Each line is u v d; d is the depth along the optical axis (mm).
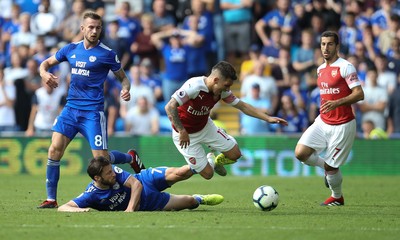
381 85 47375
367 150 44438
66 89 46594
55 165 24734
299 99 47156
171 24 51625
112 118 46625
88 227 19359
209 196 24484
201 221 20594
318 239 17859
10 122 47469
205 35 49062
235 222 20516
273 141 44531
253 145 44719
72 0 51562
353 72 25188
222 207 25219
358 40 50000
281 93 47688
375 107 46781
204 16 49438
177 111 23172
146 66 48156
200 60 48906
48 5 51031
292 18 50281
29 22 50875
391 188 35094
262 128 46531
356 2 51562
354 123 25766
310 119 46625
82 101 24812
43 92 45812
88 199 22688
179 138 23438
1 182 37844
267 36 51000
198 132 24656
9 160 44719
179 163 44156
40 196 29875
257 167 44719
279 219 21328
